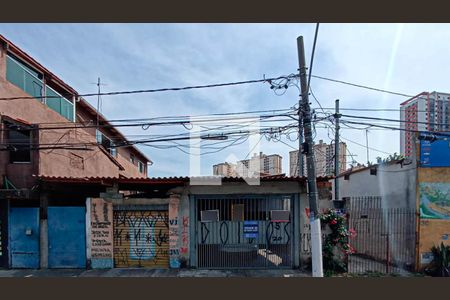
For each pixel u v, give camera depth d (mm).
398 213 8711
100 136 15297
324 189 8594
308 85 6590
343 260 8125
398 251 8562
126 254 8547
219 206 8594
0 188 8484
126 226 8602
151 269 8320
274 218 8438
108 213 8578
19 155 9148
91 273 8023
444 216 8219
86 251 8516
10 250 8516
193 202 8570
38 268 8453
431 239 8203
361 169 11570
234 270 8234
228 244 8453
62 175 10742
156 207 8633
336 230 8219
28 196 8188
